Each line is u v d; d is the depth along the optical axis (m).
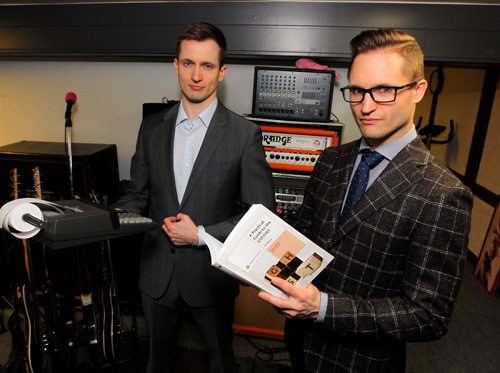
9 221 0.81
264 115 1.73
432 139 3.83
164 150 1.30
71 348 1.52
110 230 0.89
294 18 1.79
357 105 0.82
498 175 2.80
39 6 1.93
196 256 1.29
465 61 1.75
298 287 0.79
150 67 2.11
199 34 1.17
